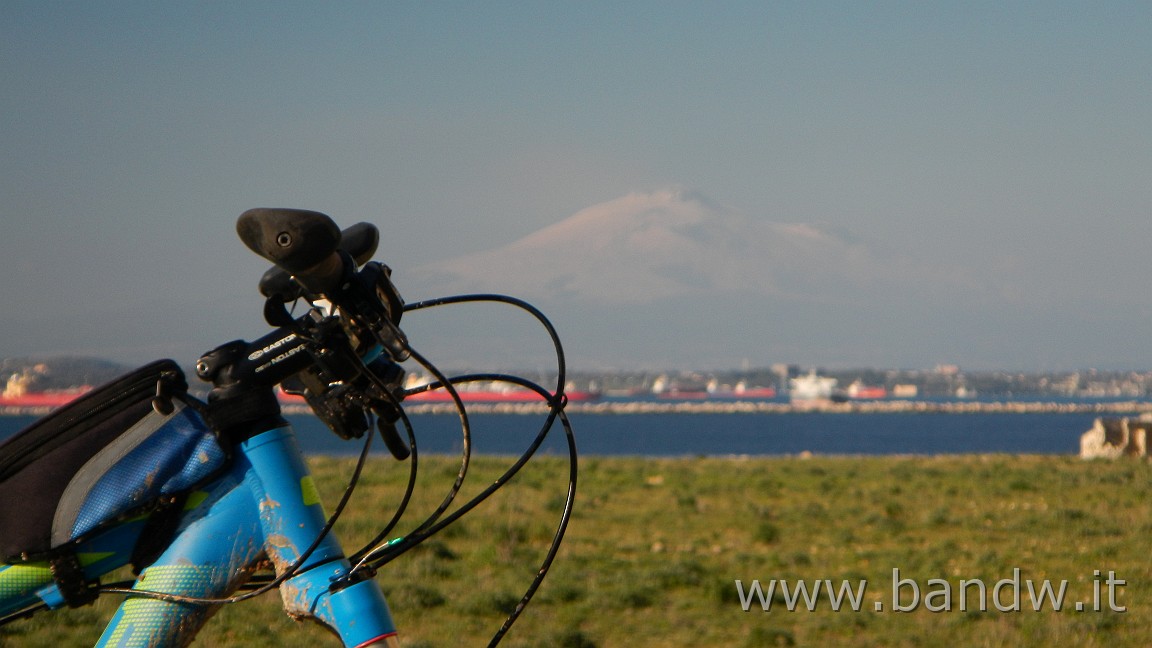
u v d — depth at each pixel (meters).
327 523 2.48
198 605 2.40
